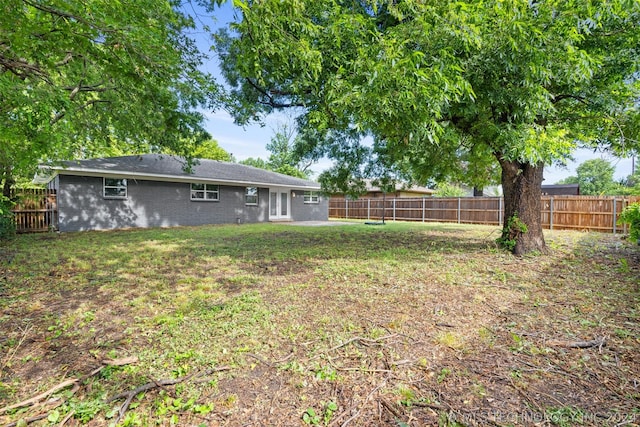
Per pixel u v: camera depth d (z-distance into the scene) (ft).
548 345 8.67
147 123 23.32
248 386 7.04
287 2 10.10
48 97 9.14
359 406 6.35
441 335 9.30
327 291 13.47
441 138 17.98
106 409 6.37
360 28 12.76
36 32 9.30
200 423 5.96
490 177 30.19
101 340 9.25
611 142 20.22
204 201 47.93
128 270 17.46
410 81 10.67
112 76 13.14
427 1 11.51
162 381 7.18
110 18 9.15
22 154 9.40
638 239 24.48
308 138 27.14
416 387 6.93
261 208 55.21
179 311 11.34
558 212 42.06
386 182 30.83
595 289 13.42
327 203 67.56
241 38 12.76
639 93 17.19
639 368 7.48
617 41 16.56
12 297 12.94
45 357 8.39
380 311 11.18
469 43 12.34
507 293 13.07
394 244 26.76
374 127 15.67
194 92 18.13
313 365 7.80
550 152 15.34
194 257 21.13
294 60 12.73
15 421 5.97
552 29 13.43
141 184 41.83
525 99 14.53
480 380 7.13
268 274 16.51
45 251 23.16
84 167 35.73
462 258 20.03
